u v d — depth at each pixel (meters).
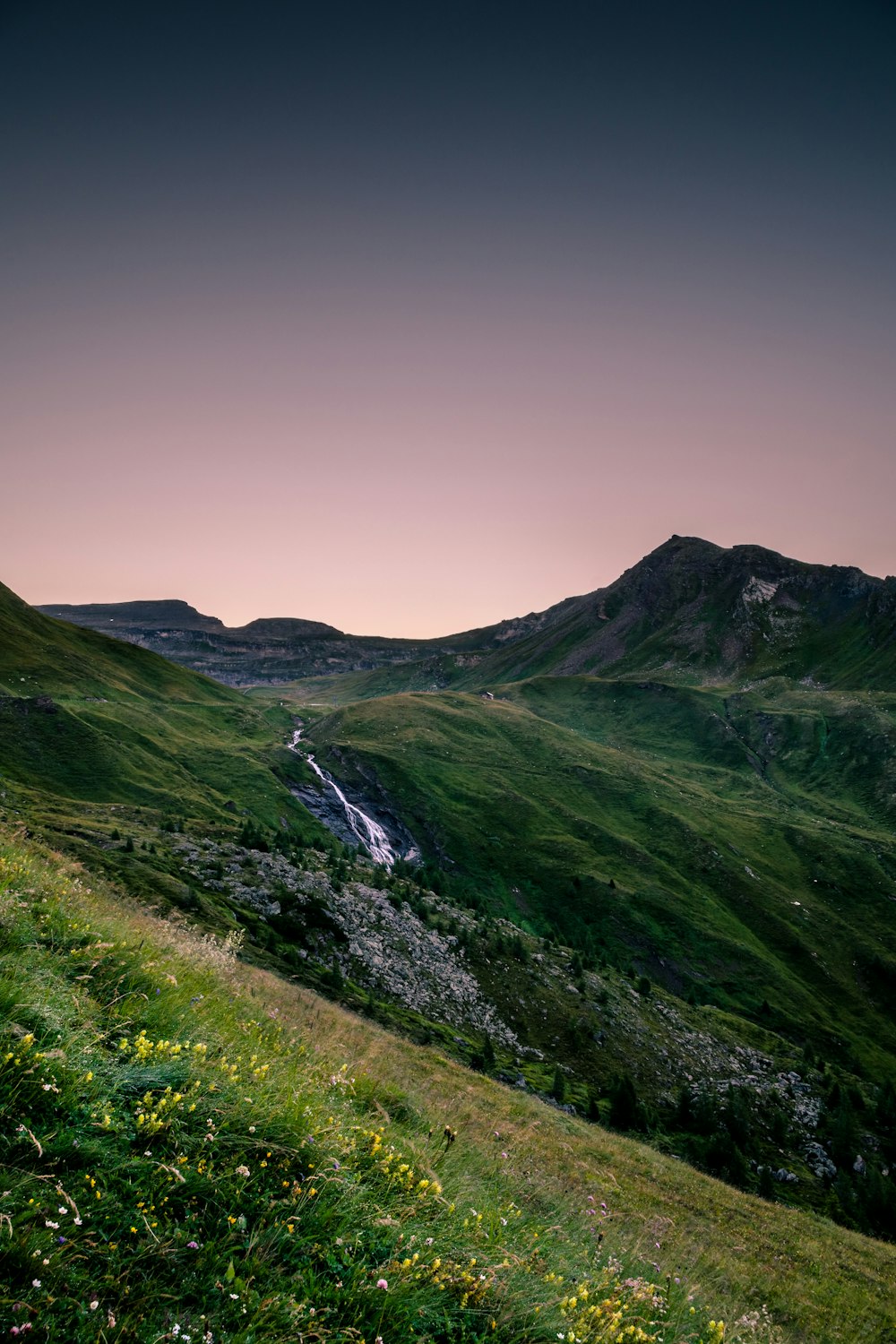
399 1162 7.34
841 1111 81.44
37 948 8.01
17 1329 3.67
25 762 182.75
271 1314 4.55
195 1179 5.35
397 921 93.62
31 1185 4.67
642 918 185.50
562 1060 80.31
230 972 14.86
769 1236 26.20
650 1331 6.72
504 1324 5.49
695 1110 74.38
